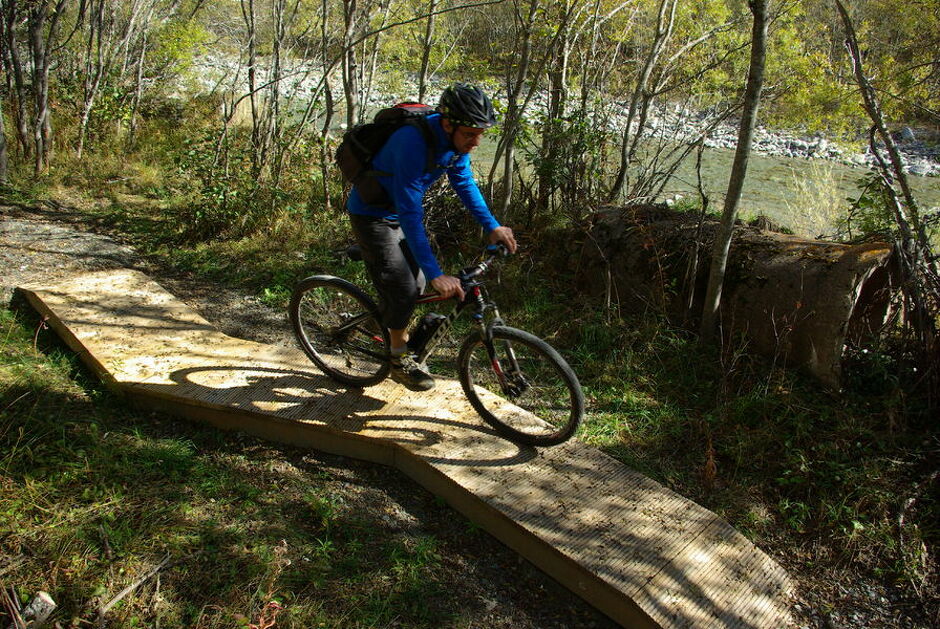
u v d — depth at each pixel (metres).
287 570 2.84
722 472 3.67
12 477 3.09
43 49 7.86
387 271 3.31
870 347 4.18
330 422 3.62
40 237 6.09
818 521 3.34
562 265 5.54
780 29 6.59
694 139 6.80
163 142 9.02
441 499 3.37
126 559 2.77
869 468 3.52
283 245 6.19
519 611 2.85
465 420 3.75
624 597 2.72
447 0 7.45
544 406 4.11
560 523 3.06
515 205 6.32
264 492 3.31
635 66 7.64
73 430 3.50
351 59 6.38
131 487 3.19
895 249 4.07
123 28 9.86
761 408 3.96
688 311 4.68
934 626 2.90
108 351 4.15
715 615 2.72
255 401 3.75
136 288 5.12
